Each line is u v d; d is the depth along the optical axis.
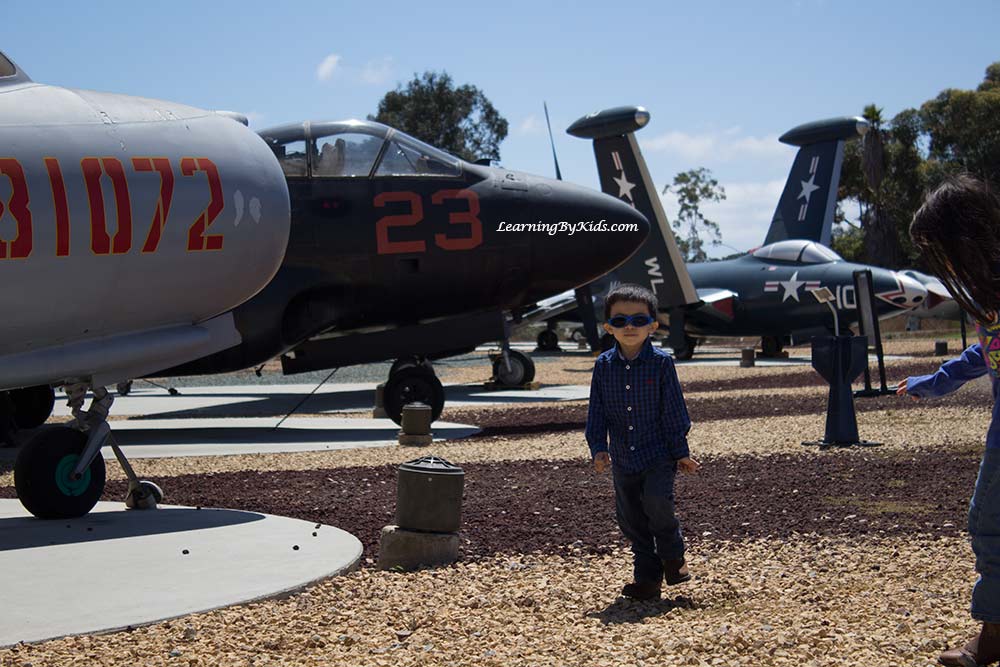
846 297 30.67
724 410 15.66
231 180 7.29
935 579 4.92
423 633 4.05
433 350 13.15
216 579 4.95
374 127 12.70
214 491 8.37
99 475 6.90
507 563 5.44
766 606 4.43
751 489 7.87
